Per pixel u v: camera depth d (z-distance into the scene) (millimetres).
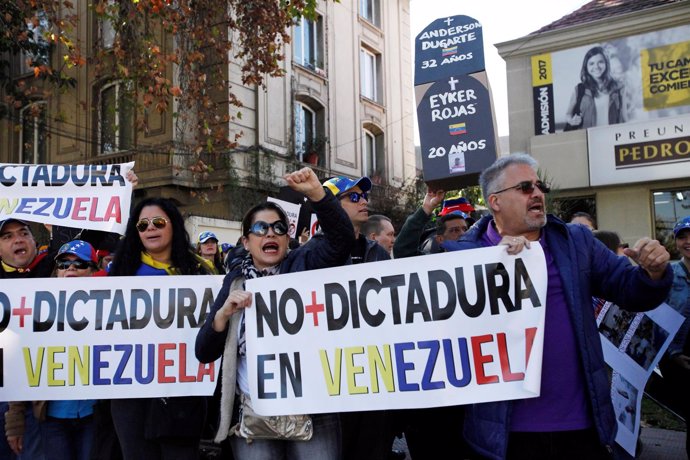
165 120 14836
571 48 11688
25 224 4289
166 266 3732
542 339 2602
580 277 2674
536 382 2539
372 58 21094
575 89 11656
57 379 3576
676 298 4004
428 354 2908
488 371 2789
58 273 4000
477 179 4441
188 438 3428
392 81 21703
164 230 3654
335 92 18719
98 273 4152
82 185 4234
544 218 2752
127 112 15453
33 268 4355
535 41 11938
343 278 3070
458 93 4508
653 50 10992
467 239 3072
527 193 2748
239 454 3158
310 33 18094
